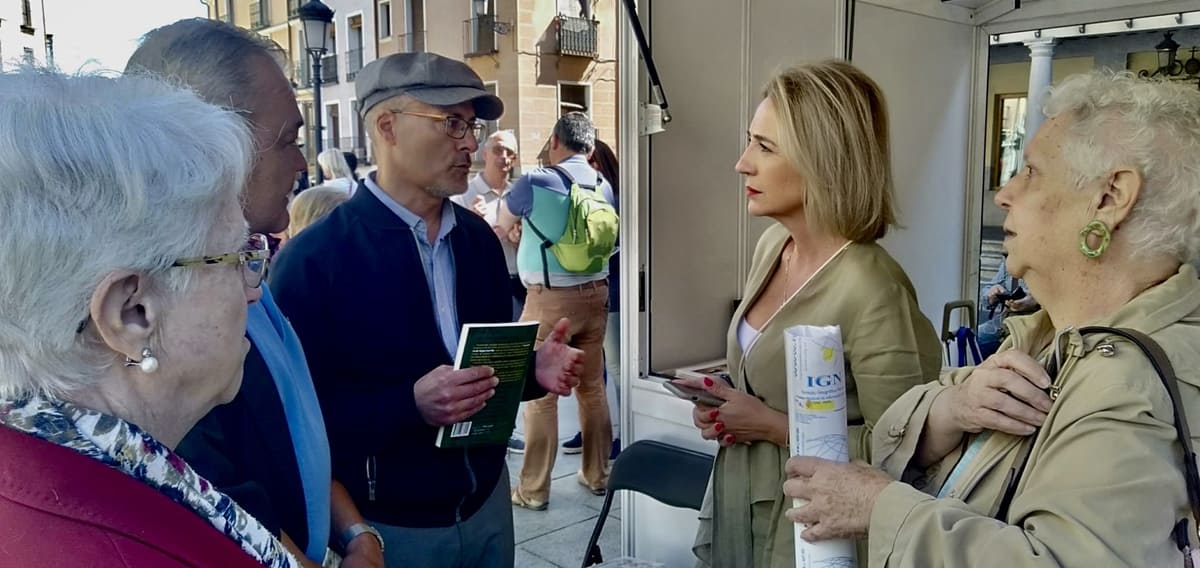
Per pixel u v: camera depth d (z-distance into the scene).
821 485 1.03
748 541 1.52
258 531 0.75
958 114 3.48
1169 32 3.75
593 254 3.33
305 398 1.11
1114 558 0.75
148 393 0.67
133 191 0.60
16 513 0.56
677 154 2.42
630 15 2.17
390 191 1.63
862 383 1.36
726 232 2.61
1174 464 0.79
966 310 3.66
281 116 1.14
